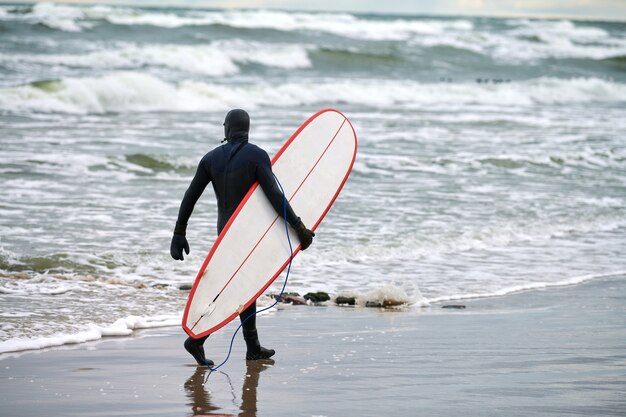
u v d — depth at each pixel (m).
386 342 17.28
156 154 45.22
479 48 146.75
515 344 17.06
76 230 29.66
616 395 12.95
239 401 12.68
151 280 24.06
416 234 32.00
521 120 76.94
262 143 52.22
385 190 41.38
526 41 159.25
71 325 17.94
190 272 25.25
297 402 12.62
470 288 24.80
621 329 18.88
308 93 87.75
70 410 12.04
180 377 14.18
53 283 22.41
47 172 40.62
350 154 16.89
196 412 12.08
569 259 29.64
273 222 15.43
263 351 15.70
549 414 11.88
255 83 93.75
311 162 16.50
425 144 57.88
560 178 48.12
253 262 15.20
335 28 153.12
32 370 14.34
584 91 112.62
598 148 59.22
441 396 12.91
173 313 19.88
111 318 18.86
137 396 12.90
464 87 103.69
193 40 116.94
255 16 153.38
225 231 15.05
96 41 110.19
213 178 15.41
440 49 138.62
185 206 15.34
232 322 19.31
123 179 40.62
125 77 72.88
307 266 26.98
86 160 43.28
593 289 24.94
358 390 13.30
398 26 161.62
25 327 17.45
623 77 137.25
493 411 12.04
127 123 62.25
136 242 28.30
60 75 83.81
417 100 95.88
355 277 25.77
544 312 21.31
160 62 98.69
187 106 75.19
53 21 115.56
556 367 14.92
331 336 17.94
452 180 45.28
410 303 22.48
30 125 57.75
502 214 36.88
